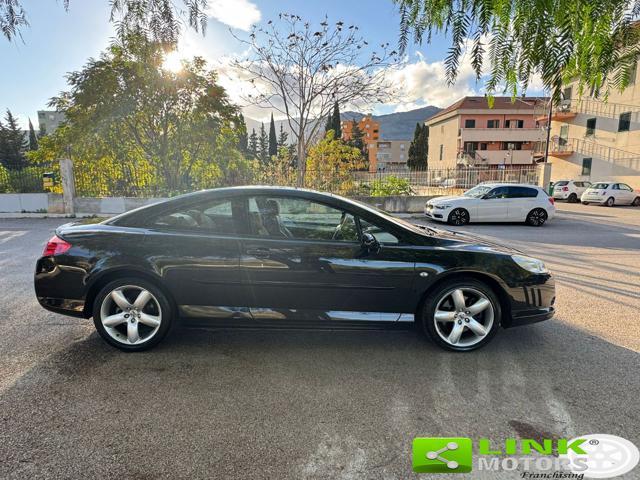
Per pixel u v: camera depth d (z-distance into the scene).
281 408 2.58
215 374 3.01
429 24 1.87
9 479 1.94
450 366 3.17
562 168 29.08
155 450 2.17
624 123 24.06
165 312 3.31
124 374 2.99
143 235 3.28
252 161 16.36
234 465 2.07
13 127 51.03
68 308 3.30
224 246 3.24
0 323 3.96
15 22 2.00
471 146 44.91
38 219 12.49
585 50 1.63
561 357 3.34
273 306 3.30
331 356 3.33
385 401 2.67
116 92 12.86
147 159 14.18
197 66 13.51
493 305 3.37
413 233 3.39
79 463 2.06
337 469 2.05
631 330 3.95
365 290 3.28
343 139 15.73
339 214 3.36
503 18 1.62
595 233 10.91
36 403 2.59
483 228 11.97
